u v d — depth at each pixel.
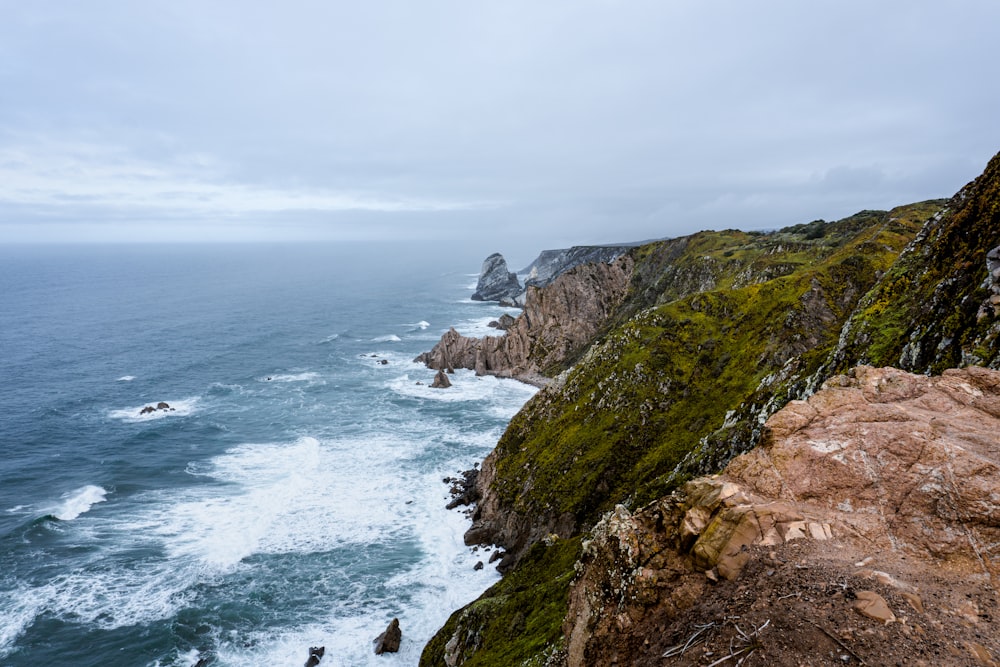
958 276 27.92
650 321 78.44
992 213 28.98
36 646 44.44
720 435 41.19
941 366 24.94
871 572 11.66
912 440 14.80
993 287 24.45
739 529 13.63
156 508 65.94
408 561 56.53
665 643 12.34
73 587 51.19
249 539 59.62
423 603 50.12
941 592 10.98
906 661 9.55
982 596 10.76
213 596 50.44
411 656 43.59
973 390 17.25
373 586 52.44
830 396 17.59
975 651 9.54
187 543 58.62
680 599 13.26
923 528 12.61
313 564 55.50
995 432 15.00
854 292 68.00
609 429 63.72
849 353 33.66
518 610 35.91
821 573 11.95
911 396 17.48
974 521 12.34
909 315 31.55
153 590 51.03
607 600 15.27
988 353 22.23
